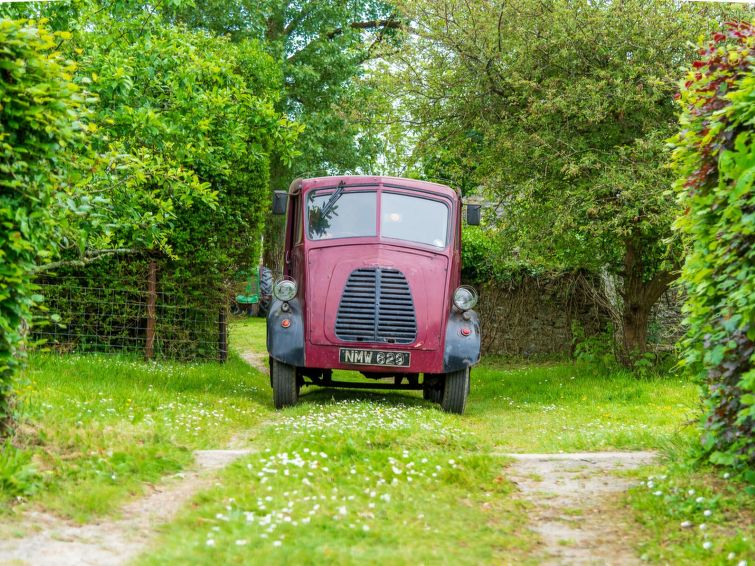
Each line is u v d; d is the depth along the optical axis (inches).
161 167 431.5
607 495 233.6
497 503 226.2
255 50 913.5
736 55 229.9
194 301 596.1
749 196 209.5
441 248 446.0
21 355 241.9
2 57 219.1
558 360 812.0
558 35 571.5
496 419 440.1
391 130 697.0
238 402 431.8
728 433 228.8
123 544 180.1
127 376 466.9
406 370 422.6
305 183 464.8
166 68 443.2
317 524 193.9
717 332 234.2
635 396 520.4
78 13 415.2
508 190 607.5
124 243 563.2
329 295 425.7
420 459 262.2
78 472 226.1
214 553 170.6
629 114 579.2
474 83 617.3
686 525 196.1
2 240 219.6
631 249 617.9
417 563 171.2
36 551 171.2
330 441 289.7
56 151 242.8
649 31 561.0
